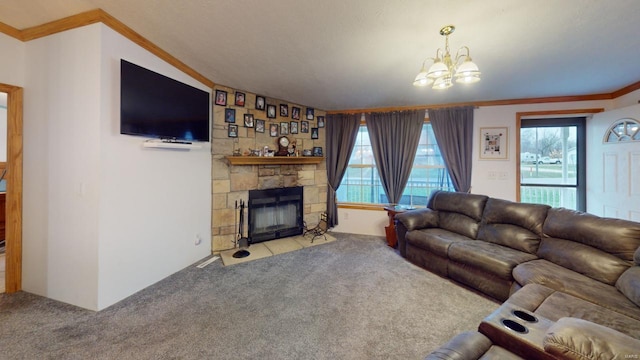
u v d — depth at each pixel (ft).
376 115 14.16
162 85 7.73
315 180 14.52
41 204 7.02
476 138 12.94
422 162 14.19
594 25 6.11
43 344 5.37
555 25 6.12
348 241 13.10
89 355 5.10
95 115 6.38
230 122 11.25
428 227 10.68
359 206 14.66
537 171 12.94
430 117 13.37
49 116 6.85
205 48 7.61
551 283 5.93
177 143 8.43
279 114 13.03
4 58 6.73
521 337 3.65
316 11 5.69
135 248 7.52
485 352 3.69
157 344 5.45
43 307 6.66
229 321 6.31
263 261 10.30
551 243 7.36
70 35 6.55
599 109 11.48
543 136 12.85
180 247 9.27
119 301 7.06
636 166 9.60
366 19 5.96
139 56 7.23
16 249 7.28
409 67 8.76
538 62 8.22
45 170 6.94
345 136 14.64
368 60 8.22
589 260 6.26
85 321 6.15
